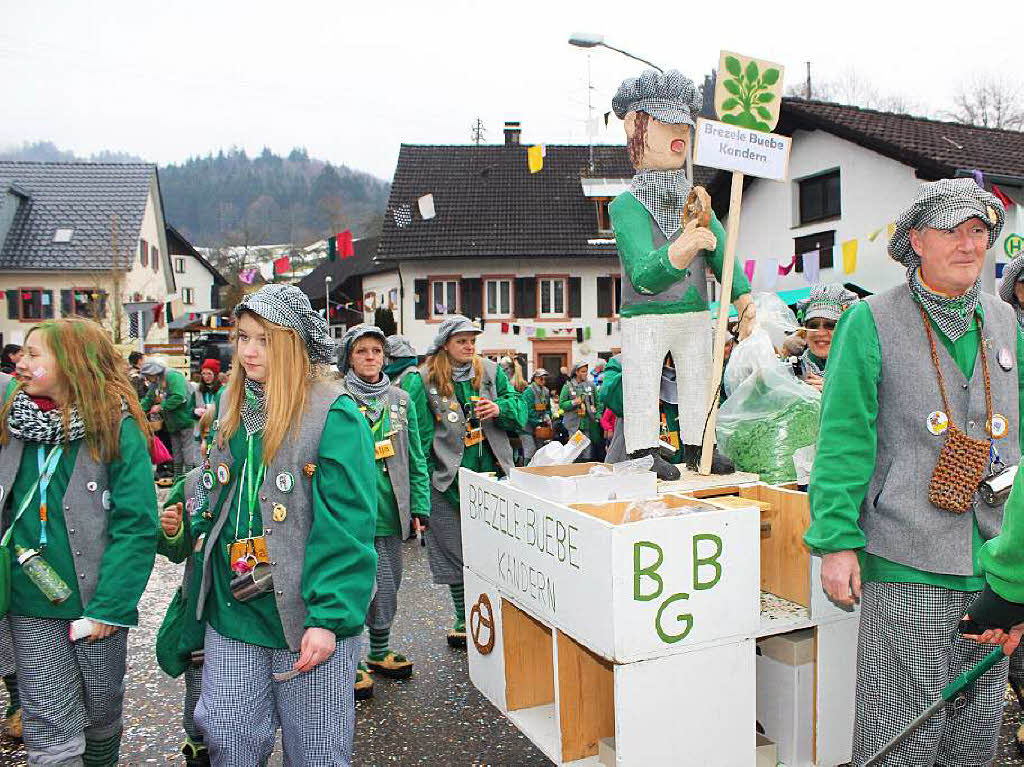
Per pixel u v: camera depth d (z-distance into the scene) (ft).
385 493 14.05
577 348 87.04
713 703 8.48
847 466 7.89
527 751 11.54
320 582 7.45
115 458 9.30
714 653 8.46
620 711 8.04
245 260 175.22
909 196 49.42
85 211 106.42
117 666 9.46
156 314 81.20
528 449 18.03
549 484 9.51
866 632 8.20
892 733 7.95
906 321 7.99
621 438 14.24
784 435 10.73
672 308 11.15
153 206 116.37
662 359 11.30
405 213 49.32
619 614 7.97
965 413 7.88
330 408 7.89
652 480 9.80
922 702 7.81
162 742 12.14
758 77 10.78
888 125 55.52
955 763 8.38
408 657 15.39
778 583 10.02
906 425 7.89
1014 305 14.75
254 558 7.64
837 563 7.86
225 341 72.74
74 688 9.27
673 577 8.21
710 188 62.39
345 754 7.81
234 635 7.77
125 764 11.48
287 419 7.66
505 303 87.51
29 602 8.97
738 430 11.30
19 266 99.96
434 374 16.01
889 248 8.28
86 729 9.65
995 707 8.09
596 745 9.58
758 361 11.51
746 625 8.61
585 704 9.50
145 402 35.94
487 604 11.11
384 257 85.87
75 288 101.30
